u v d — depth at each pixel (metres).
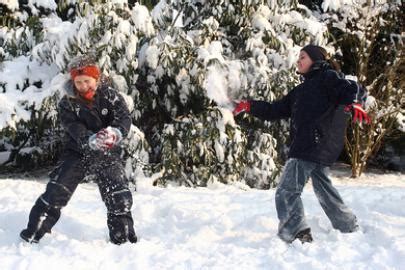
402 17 8.53
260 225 4.61
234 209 5.23
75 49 6.45
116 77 6.57
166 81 7.04
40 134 7.27
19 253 3.73
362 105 3.97
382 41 8.65
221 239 4.28
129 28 6.49
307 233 4.05
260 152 7.27
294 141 4.05
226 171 7.05
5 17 7.69
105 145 3.65
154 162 7.26
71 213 4.96
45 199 3.93
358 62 8.29
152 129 7.38
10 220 4.69
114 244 3.89
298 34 7.37
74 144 3.97
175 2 7.21
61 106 3.91
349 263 3.50
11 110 6.52
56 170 3.98
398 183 8.12
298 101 4.05
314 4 8.97
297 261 3.56
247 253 3.78
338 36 8.56
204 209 5.20
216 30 7.14
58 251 3.75
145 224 4.69
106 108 3.93
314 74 4.07
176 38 6.79
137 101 6.91
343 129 4.05
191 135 6.84
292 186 4.03
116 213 3.94
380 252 3.65
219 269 3.40
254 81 6.99
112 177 3.95
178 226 4.68
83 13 6.51
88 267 3.46
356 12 8.07
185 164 7.04
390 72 8.09
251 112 4.39
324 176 4.16
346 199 5.86
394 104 8.23
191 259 3.59
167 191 6.21
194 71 6.64
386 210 5.44
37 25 7.16
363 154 8.38
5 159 8.16
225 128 6.89
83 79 3.82
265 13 7.31
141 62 6.90
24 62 6.98
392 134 8.98
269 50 7.30
